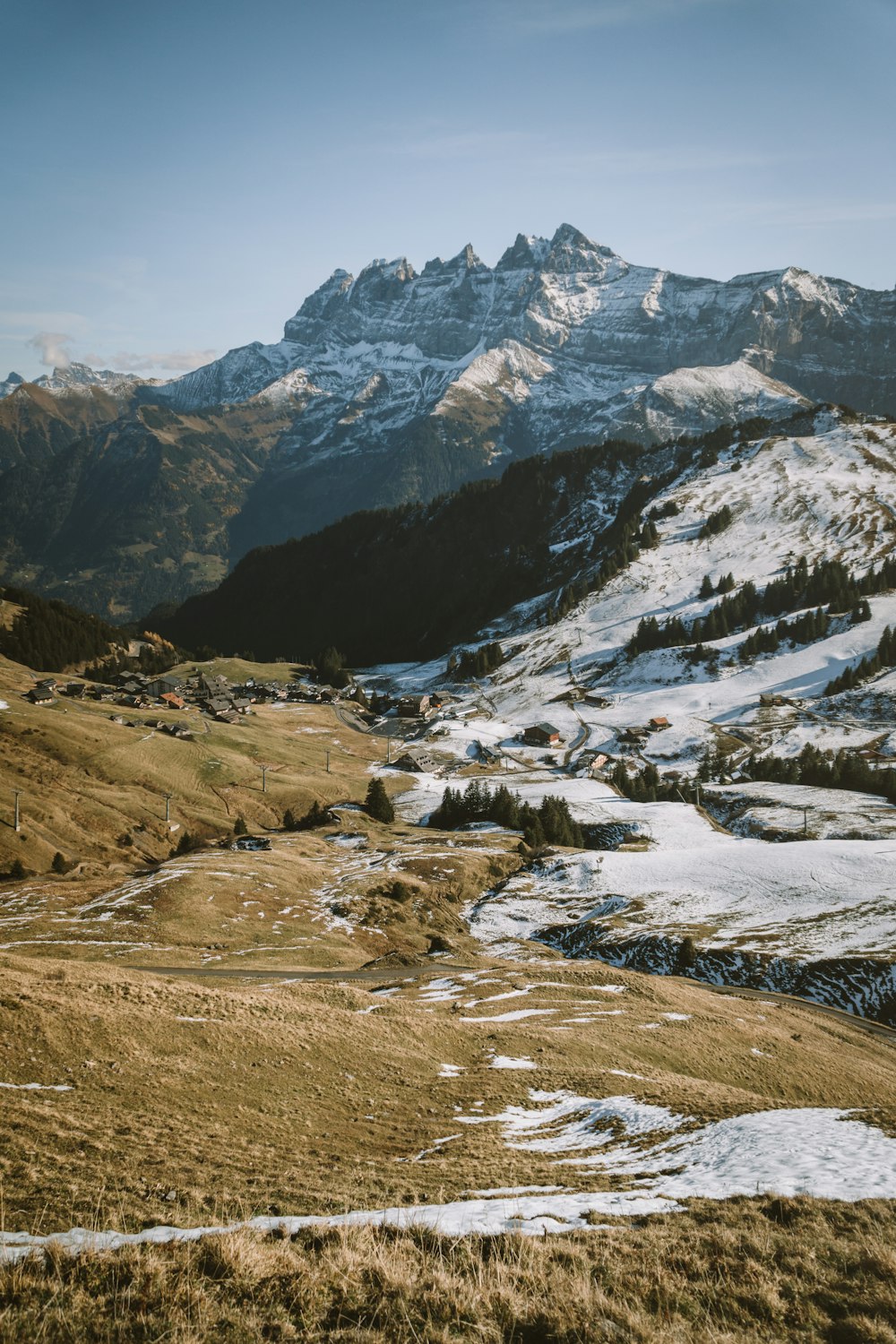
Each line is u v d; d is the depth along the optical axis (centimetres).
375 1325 1373
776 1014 7569
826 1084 5650
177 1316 1319
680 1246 1812
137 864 14412
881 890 11150
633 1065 5006
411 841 15138
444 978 7550
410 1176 2516
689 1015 6612
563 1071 4491
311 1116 3231
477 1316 1416
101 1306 1345
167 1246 1589
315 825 16638
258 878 11488
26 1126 2519
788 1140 2936
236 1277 1477
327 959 8988
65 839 14512
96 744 18300
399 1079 3934
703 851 13650
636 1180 2548
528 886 12900
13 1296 1358
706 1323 1475
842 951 9450
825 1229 1966
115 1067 3209
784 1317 1523
